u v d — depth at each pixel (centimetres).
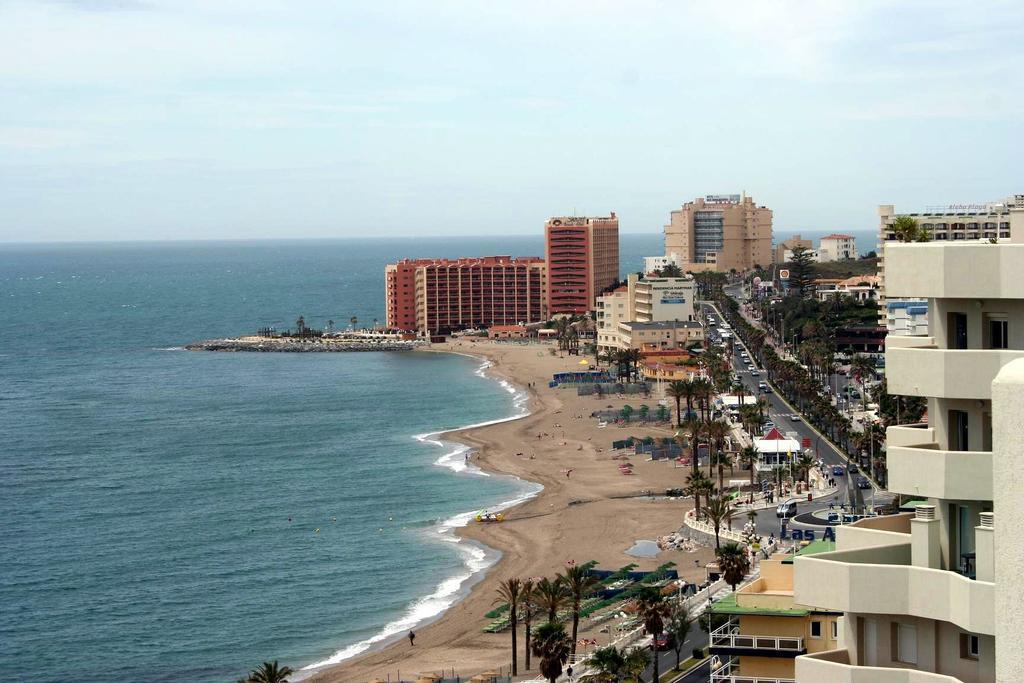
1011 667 1977
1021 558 1980
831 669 3731
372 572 19700
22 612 17925
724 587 16212
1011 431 2023
